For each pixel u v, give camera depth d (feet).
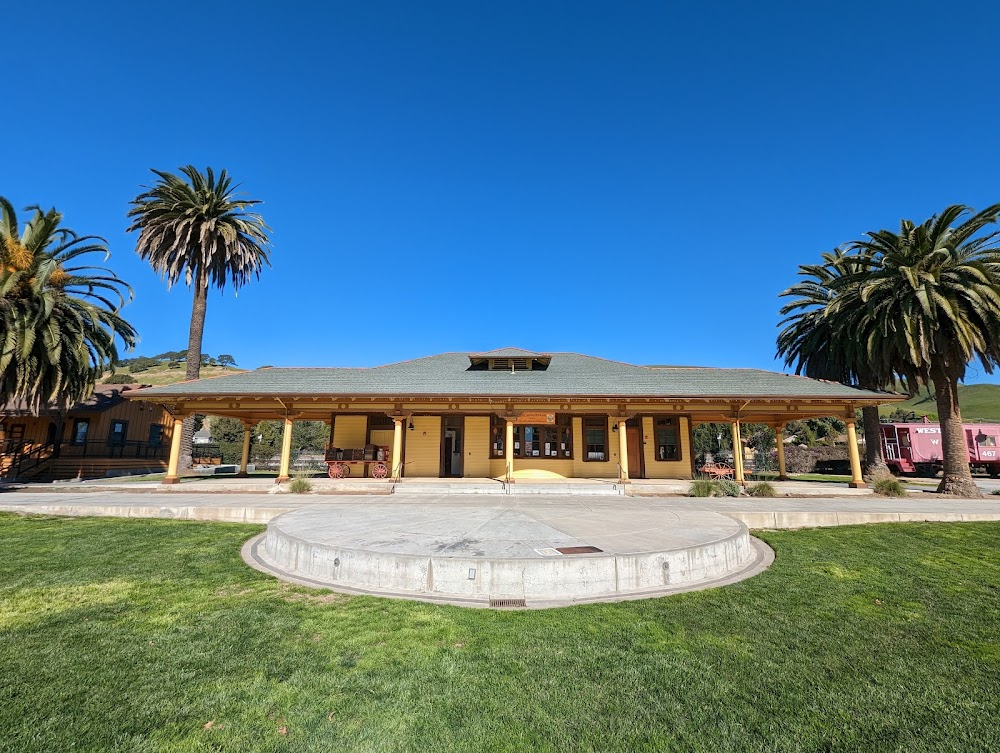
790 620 17.06
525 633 15.49
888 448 90.58
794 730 10.64
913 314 57.47
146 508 38.40
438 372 66.33
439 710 11.23
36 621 16.39
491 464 65.00
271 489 53.21
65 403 69.56
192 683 12.32
